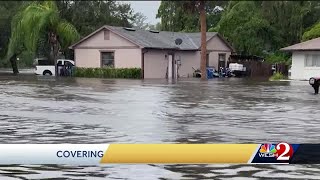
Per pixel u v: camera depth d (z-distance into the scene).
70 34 42.59
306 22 50.19
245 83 31.16
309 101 17.55
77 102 16.28
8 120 11.82
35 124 11.16
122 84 27.89
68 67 41.56
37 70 42.34
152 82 31.22
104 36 40.66
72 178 6.40
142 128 10.63
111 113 13.32
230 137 9.55
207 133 10.02
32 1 45.91
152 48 39.53
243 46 51.34
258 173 6.72
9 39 41.66
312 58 36.94
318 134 10.02
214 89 24.02
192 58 45.56
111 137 9.44
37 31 40.50
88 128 10.59
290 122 11.78
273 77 38.31
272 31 51.50
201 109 14.52
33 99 17.22
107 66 40.69
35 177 6.44
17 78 34.12
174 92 21.38
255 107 15.26
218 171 6.80
